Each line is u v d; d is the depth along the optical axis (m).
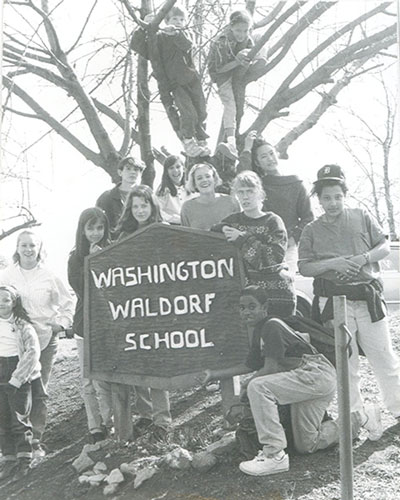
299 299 5.82
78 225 5.99
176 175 6.50
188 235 5.71
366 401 5.86
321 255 5.54
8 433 5.96
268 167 6.17
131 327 5.80
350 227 5.53
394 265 8.37
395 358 5.50
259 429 5.03
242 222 5.64
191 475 5.21
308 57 7.25
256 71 6.97
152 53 6.64
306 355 5.09
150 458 5.48
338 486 4.85
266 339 5.07
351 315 5.44
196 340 5.65
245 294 5.51
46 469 5.89
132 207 5.86
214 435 5.60
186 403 6.23
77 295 6.02
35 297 6.28
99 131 7.42
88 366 5.88
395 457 5.13
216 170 6.66
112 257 5.87
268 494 4.87
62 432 6.41
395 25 7.12
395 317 7.79
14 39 7.59
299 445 5.14
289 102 7.28
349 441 4.48
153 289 5.77
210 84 7.06
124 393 5.82
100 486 5.44
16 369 5.94
